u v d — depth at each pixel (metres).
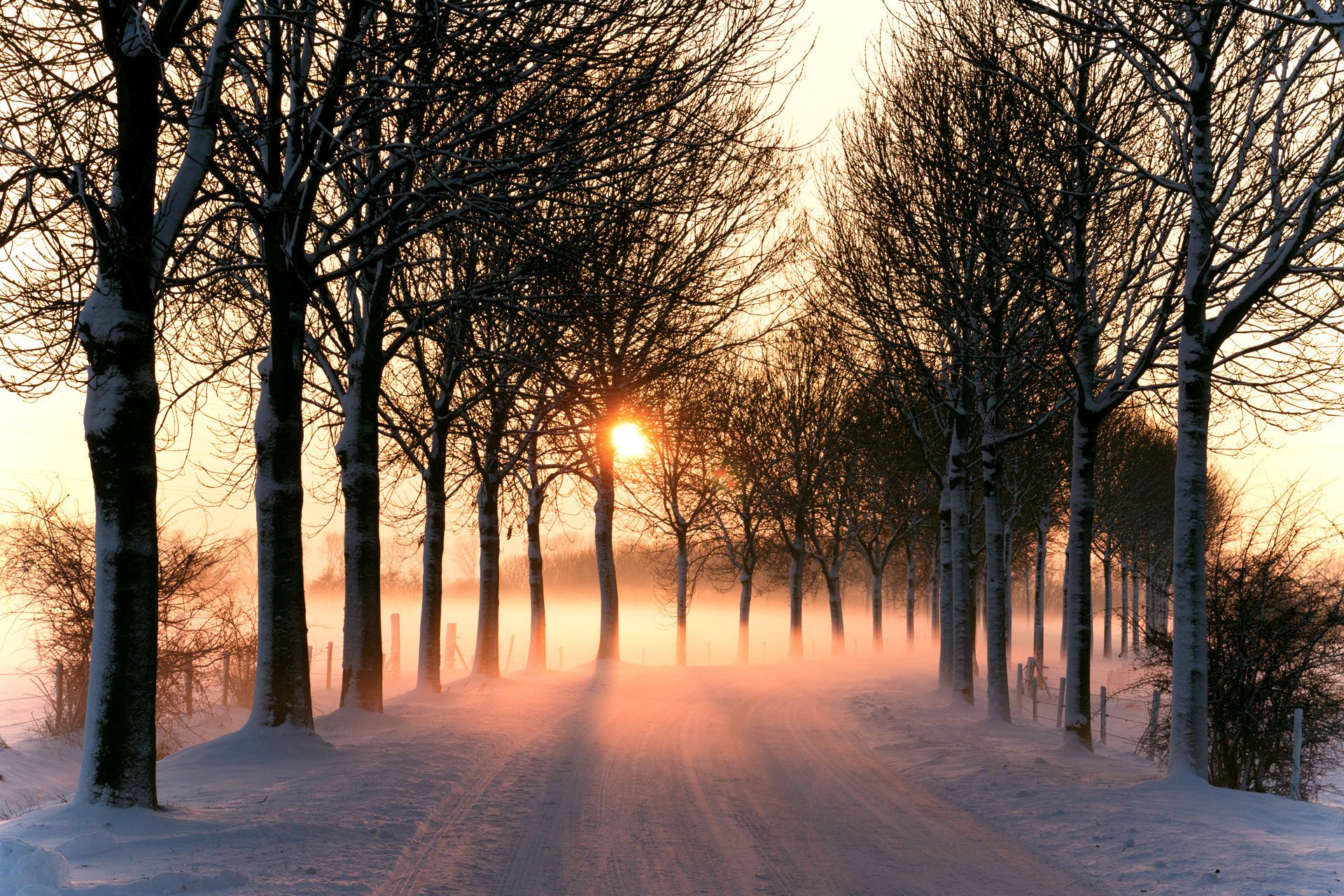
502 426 24.08
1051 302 17.25
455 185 12.42
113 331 9.15
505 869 8.09
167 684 20.91
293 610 13.56
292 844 8.20
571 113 13.57
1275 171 11.92
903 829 10.12
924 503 42.09
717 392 37.09
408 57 11.71
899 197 19.20
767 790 12.12
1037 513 39.91
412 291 19.81
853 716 20.98
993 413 20.28
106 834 7.93
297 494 13.78
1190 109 12.22
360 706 16.30
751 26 13.47
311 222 16.22
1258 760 14.83
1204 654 11.99
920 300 19.59
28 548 19.66
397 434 21.48
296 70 12.34
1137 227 14.90
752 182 23.94
